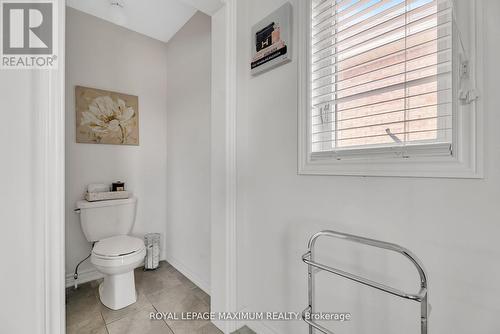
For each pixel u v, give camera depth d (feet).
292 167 4.00
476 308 2.30
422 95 2.71
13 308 2.58
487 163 2.22
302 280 3.85
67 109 6.24
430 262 2.56
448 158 2.43
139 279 6.78
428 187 2.58
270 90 4.36
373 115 3.06
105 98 6.83
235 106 4.65
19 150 2.60
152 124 7.77
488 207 2.22
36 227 2.68
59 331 2.82
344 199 3.32
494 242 2.19
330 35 3.62
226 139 4.56
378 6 2.98
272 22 4.19
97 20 6.72
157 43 7.88
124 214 6.59
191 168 6.77
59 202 2.82
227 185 4.58
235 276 4.71
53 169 2.78
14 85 2.58
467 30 2.29
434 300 2.54
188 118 6.89
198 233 6.49
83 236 6.51
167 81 7.99
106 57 6.88
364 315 3.15
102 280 6.67
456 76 2.37
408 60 2.69
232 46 4.59
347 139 3.38
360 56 3.34
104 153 6.85
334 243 3.45
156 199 7.84
